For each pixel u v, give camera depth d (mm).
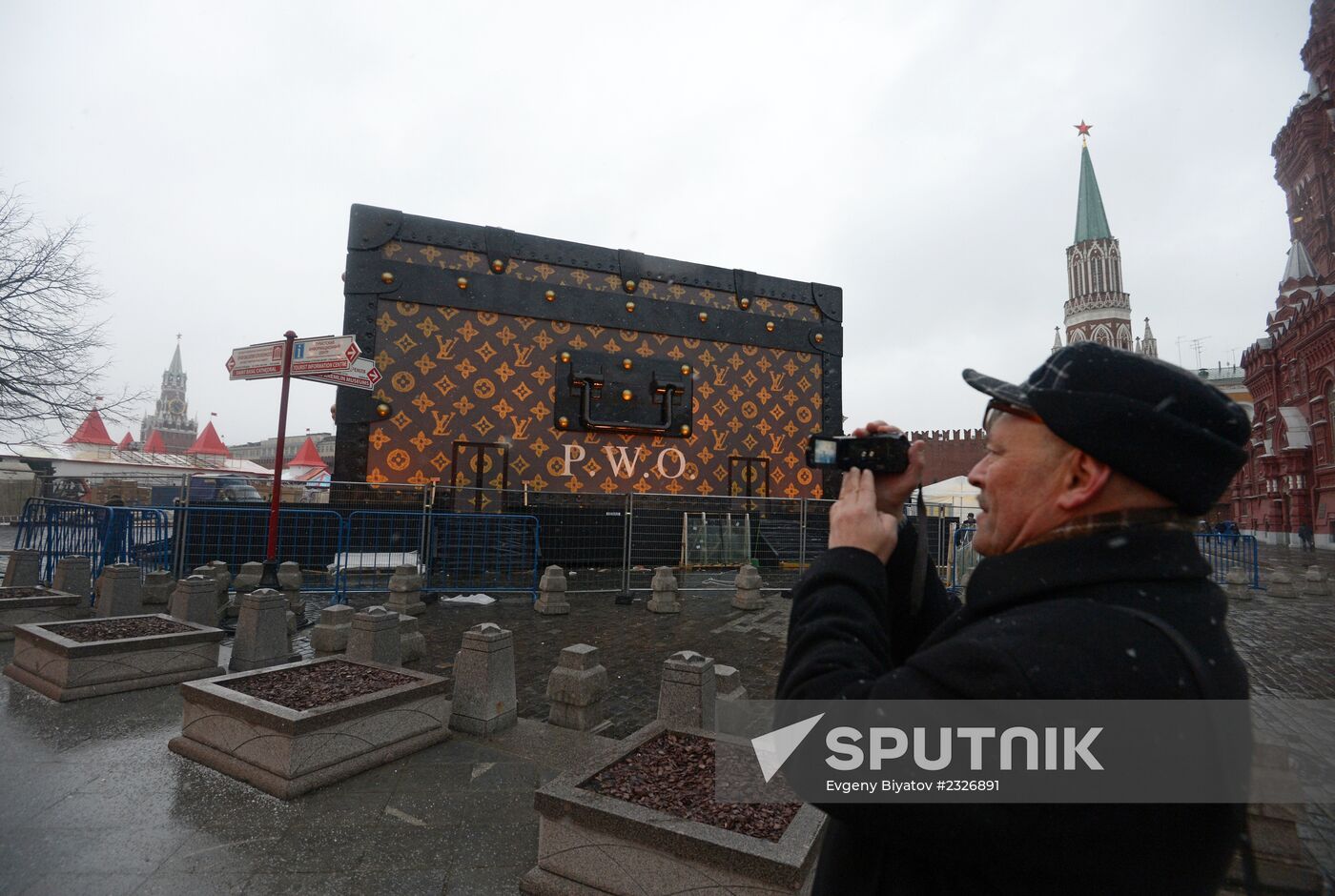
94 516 10383
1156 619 846
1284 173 39906
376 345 14297
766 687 6762
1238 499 37875
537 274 15727
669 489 16406
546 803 3006
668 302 16812
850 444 1309
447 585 12164
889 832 898
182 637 6051
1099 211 72000
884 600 1132
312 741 4023
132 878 3090
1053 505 1007
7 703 5355
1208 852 809
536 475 15297
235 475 11641
